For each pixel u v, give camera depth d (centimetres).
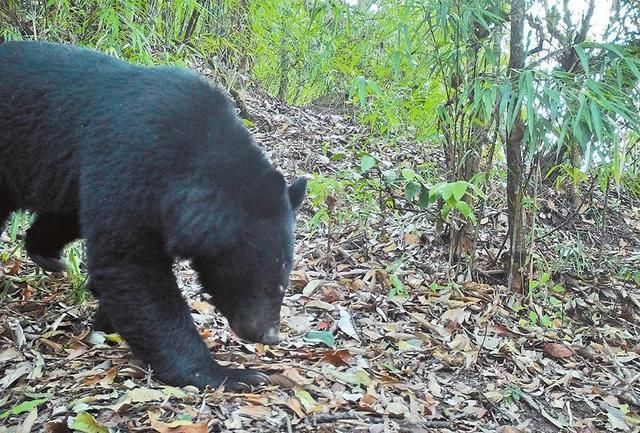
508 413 133
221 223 124
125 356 142
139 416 117
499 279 197
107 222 129
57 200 146
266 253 125
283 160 268
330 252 200
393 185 215
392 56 193
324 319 166
